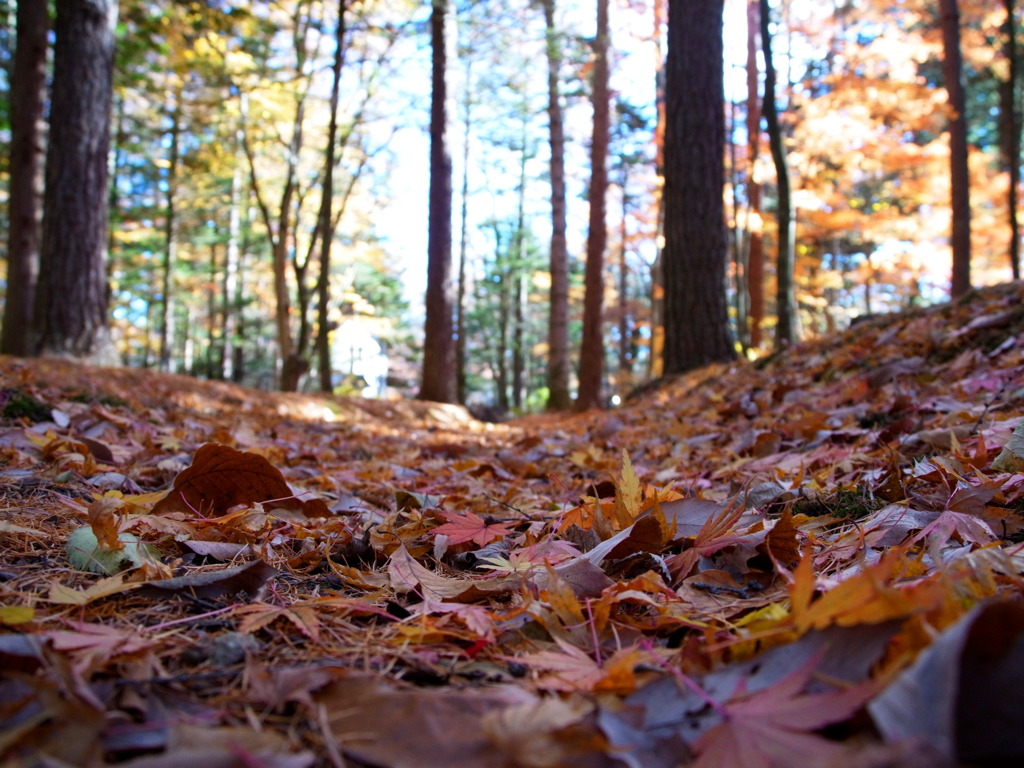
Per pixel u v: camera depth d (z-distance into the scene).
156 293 29.12
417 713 0.83
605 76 15.06
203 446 1.91
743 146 20.48
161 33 11.88
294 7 14.05
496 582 1.45
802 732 0.72
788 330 8.50
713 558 1.56
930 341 4.71
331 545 1.88
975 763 0.59
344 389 25.61
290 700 0.89
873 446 3.00
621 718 0.81
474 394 41.69
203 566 1.62
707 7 8.67
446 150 12.34
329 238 12.33
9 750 0.70
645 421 6.41
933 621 0.82
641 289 37.41
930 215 16.92
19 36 9.71
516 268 29.44
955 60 12.39
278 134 15.48
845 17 16.08
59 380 4.91
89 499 2.20
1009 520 1.58
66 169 7.59
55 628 1.14
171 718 0.85
